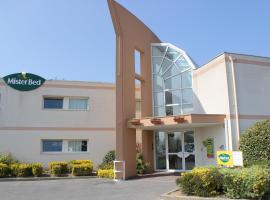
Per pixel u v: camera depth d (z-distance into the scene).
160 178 17.25
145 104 21.41
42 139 22.52
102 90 23.98
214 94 18.02
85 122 23.33
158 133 21.45
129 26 19.88
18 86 22.67
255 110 17.09
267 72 17.81
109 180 17.47
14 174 19.08
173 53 21.86
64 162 20.88
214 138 17.67
